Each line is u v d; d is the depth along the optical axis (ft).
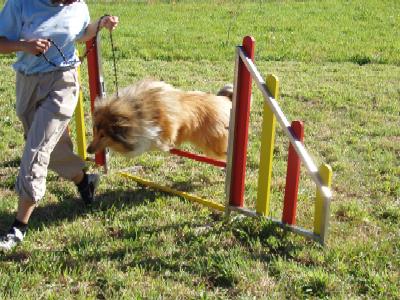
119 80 28.58
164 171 18.19
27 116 13.94
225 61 35.06
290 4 58.39
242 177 14.88
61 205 15.79
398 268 12.94
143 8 55.77
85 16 13.82
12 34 13.07
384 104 25.03
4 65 32.48
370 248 13.57
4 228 14.57
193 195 16.17
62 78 13.60
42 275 12.60
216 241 13.94
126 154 15.47
